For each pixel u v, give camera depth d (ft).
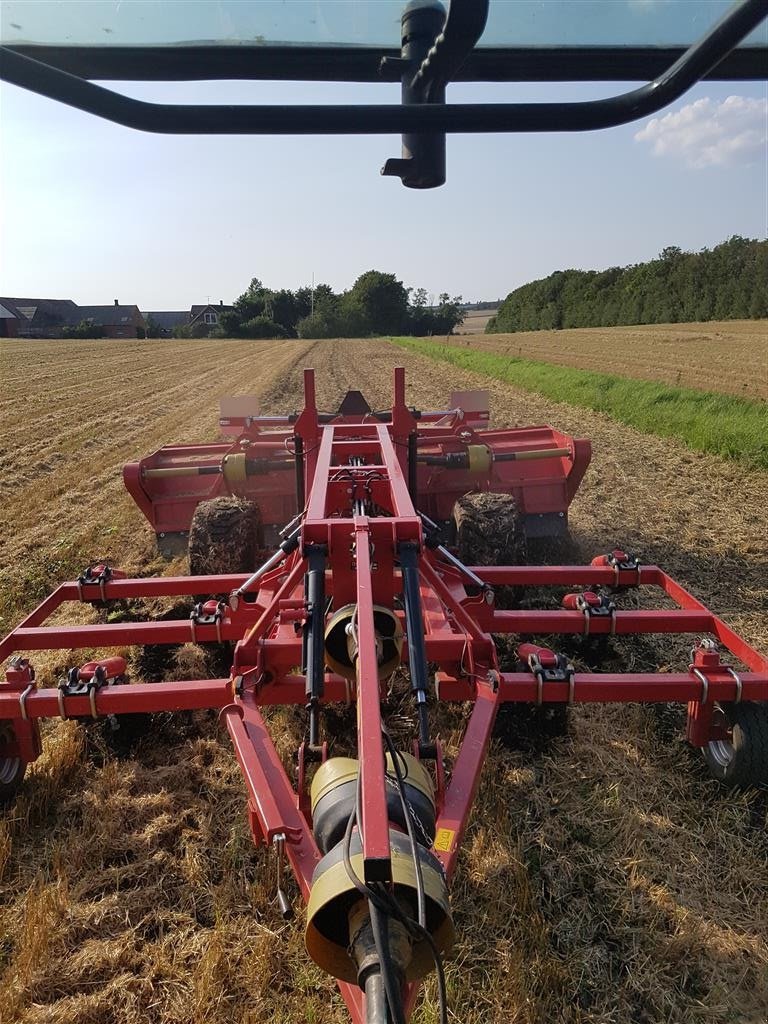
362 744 6.22
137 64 3.42
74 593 16.01
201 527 19.15
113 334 326.85
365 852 5.17
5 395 74.23
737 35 2.65
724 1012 9.23
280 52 3.44
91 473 39.45
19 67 2.93
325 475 13.47
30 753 12.83
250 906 10.82
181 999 9.47
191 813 12.85
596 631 14.25
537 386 69.51
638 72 3.64
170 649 18.56
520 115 3.27
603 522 28.45
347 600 10.73
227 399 22.99
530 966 9.76
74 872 11.61
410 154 3.63
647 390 58.39
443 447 22.61
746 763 12.09
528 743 14.39
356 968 6.25
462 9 2.60
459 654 12.14
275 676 12.10
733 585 22.29
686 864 11.53
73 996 9.59
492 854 11.64
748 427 41.27
